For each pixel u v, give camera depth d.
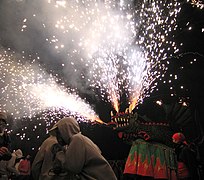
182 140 6.69
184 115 7.29
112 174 4.13
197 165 6.62
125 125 6.99
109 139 12.82
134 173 6.59
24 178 9.72
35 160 4.56
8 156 5.07
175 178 6.53
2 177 5.63
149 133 6.83
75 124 4.38
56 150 4.37
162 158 6.62
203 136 8.09
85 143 4.11
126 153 12.62
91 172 4.04
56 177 4.18
